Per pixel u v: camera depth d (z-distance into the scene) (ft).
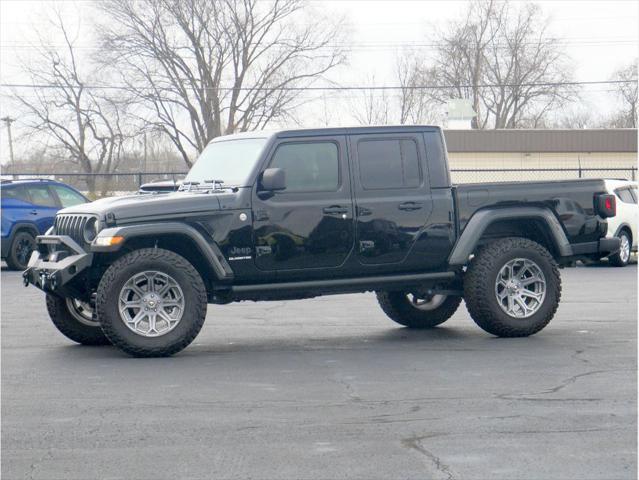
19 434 21.54
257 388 26.43
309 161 33.65
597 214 36.55
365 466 18.92
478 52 204.95
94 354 32.63
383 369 29.14
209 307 46.01
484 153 148.66
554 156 149.38
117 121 164.25
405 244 34.24
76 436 21.34
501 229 36.63
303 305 46.80
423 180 34.55
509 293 35.19
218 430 21.76
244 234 32.68
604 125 219.61
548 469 18.67
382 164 34.27
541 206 35.70
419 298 38.99
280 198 33.17
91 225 32.19
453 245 34.60
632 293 51.44
